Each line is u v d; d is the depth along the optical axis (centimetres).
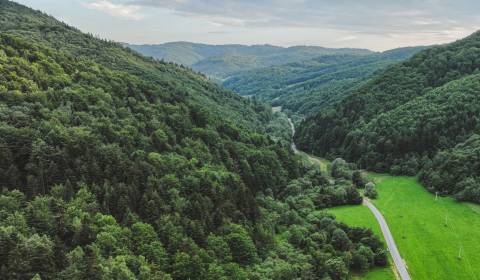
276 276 9100
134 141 11775
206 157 13600
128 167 10162
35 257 6688
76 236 7594
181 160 11856
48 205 7981
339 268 10156
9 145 9106
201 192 10906
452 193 15762
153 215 9138
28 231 7281
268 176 15625
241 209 11300
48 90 12006
